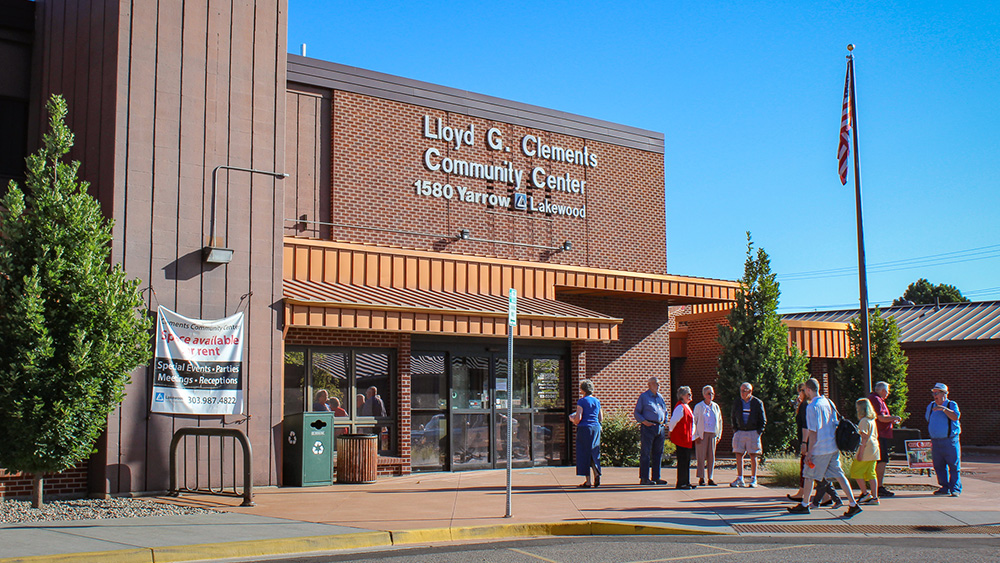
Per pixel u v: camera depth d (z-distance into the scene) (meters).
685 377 27.95
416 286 18.28
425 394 18.03
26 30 16.48
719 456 24.23
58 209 11.73
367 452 15.90
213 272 14.45
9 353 11.32
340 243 17.22
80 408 11.52
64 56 15.32
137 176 13.85
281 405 14.98
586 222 23.75
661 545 10.14
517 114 22.86
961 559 9.18
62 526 10.46
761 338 20.38
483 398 18.80
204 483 14.13
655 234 25.09
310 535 10.01
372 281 17.58
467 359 18.69
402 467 17.14
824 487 12.92
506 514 11.70
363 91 20.38
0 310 11.39
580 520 11.39
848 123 19.92
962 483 16.73
